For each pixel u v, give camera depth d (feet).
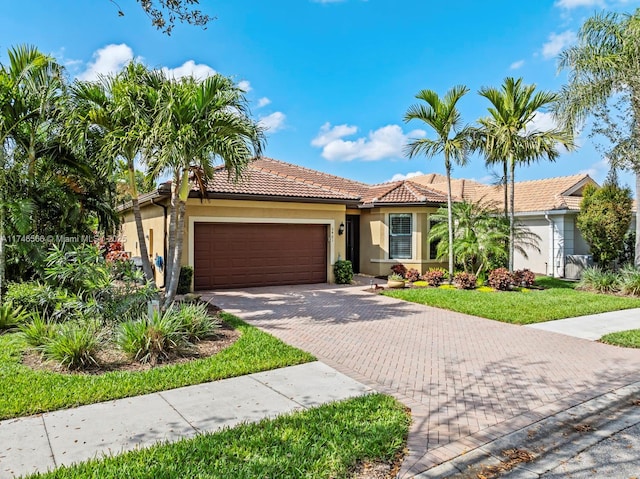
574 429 15.76
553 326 32.09
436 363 23.02
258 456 12.75
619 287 47.52
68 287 30.66
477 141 50.83
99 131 31.04
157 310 24.79
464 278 50.01
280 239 52.54
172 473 11.78
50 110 31.81
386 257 61.67
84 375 19.63
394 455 13.25
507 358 24.04
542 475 12.76
